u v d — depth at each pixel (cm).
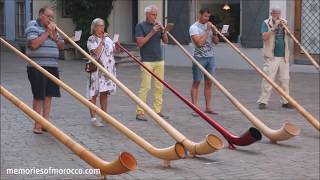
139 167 753
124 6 2416
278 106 1259
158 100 1102
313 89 1541
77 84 1608
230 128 1016
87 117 1111
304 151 852
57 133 560
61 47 957
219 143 779
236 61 2070
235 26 2122
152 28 1062
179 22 2189
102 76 1005
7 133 961
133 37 2430
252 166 766
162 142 902
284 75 1228
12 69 2022
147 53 1069
